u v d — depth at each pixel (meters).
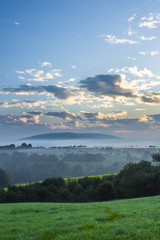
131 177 67.25
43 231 12.34
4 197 68.94
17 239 11.23
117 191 70.06
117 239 9.70
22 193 72.50
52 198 74.81
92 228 12.16
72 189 85.62
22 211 24.83
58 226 13.51
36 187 76.88
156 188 63.59
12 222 17.20
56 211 23.08
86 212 20.42
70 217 17.11
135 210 19.48
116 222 13.38
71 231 11.83
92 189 72.00
